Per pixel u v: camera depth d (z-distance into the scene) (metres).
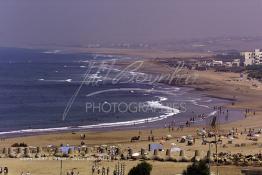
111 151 91.25
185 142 106.31
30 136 122.44
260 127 133.62
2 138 120.38
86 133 125.75
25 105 190.75
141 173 65.94
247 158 84.38
